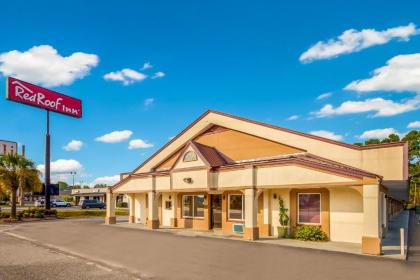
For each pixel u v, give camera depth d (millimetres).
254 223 19250
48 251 16500
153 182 25938
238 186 20078
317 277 10961
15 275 11555
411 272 11484
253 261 13445
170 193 28203
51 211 39156
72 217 41500
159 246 17391
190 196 26391
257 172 19391
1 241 20078
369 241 14680
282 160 18266
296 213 19906
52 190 67562
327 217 18656
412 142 65500
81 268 12633
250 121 23750
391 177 18094
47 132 41281
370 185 14992
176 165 24359
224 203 23531
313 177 16969
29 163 35312
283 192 20422
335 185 16125
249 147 23750
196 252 15531
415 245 17391
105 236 21750
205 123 26484
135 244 18250
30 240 20453
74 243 19078
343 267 12242
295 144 21391
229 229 22984
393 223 31781
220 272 11805
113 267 12781
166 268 12500
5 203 76125
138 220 32031
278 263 13023
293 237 19688
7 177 33688
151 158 30375
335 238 18359
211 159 22906
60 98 42656
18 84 37719
